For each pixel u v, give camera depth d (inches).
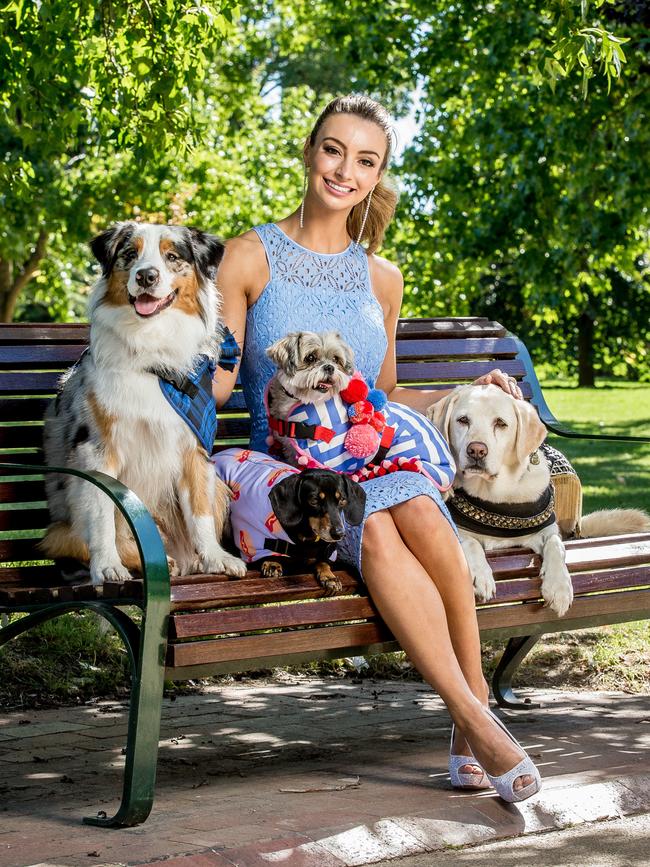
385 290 159.9
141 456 132.3
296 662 119.2
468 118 598.2
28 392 147.9
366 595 126.4
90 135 528.4
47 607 120.0
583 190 524.4
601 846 109.5
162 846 100.0
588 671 197.8
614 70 210.1
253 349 148.6
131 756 106.7
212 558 127.0
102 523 129.1
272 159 735.7
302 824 107.2
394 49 583.5
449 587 125.1
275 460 136.5
